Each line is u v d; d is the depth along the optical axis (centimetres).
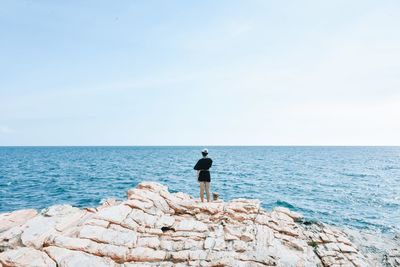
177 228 880
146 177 3581
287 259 751
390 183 3238
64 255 666
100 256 698
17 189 2675
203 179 1166
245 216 1030
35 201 2167
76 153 12231
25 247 679
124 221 855
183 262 704
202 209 1069
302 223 1080
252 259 718
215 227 908
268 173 4216
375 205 2073
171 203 1081
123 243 748
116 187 2794
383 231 1455
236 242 802
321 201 2194
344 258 818
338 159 8488
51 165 5572
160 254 727
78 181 3209
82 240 728
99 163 6159
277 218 1058
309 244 907
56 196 2347
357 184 3142
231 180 3322
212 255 724
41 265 622
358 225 1566
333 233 1012
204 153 1182
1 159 7519
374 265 895
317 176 3891
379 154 12725
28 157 8644
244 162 6738
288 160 7719
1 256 628
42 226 774
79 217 889
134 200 998
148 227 867
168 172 4244
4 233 734
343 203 2131
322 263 793
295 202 2144
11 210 1905
